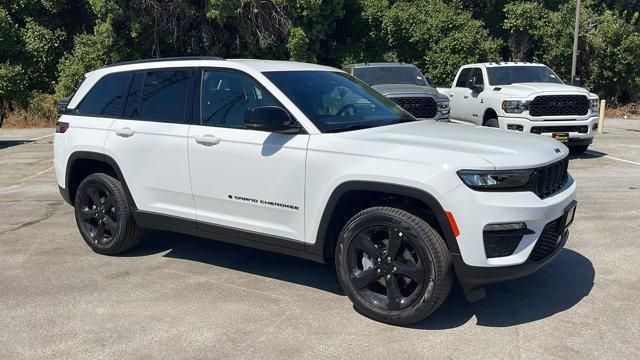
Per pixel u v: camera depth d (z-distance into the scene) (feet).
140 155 17.22
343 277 13.87
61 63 79.00
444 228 12.39
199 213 16.38
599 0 96.37
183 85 16.84
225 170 15.46
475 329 13.06
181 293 15.40
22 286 15.99
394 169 12.80
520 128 37.01
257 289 15.67
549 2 91.15
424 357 11.78
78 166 19.35
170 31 77.82
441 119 40.19
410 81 44.21
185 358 11.88
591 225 21.43
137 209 17.66
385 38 87.15
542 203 12.64
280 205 14.65
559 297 14.79
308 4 75.20
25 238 20.81
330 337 12.75
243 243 15.72
